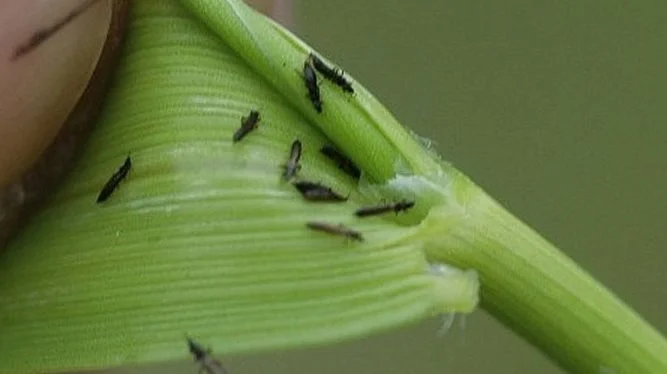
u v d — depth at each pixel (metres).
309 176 0.07
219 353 0.07
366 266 0.07
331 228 0.07
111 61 0.07
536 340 0.07
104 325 0.07
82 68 0.07
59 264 0.07
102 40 0.07
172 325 0.07
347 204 0.07
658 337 0.07
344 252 0.07
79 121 0.07
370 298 0.07
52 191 0.07
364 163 0.07
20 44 0.07
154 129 0.07
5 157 0.07
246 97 0.07
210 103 0.07
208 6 0.07
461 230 0.07
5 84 0.07
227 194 0.07
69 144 0.07
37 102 0.07
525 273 0.07
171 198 0.07
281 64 0.07
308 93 0.07
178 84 0.07
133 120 0.07
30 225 0.07
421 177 0.07
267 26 0.07
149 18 0.07
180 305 0.07
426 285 0.07
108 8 0.07
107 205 0.07
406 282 0.07
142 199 0.07
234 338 0.07
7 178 0.07
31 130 0.07
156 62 0.07
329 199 0.07
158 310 0.07
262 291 0.07
